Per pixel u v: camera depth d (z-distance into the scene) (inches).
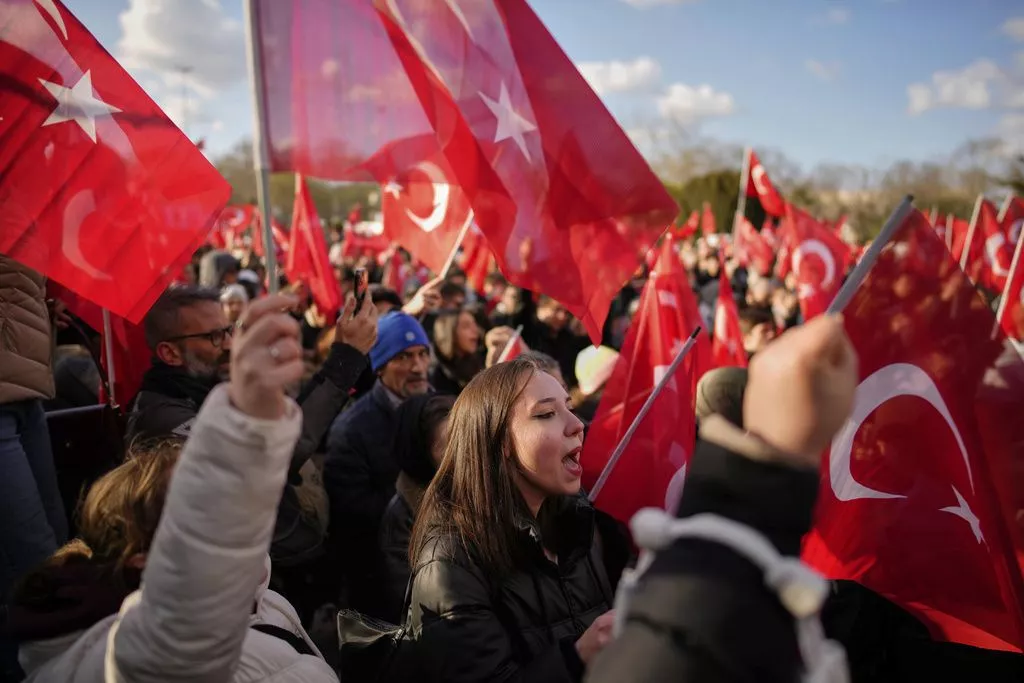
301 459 96.2
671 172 1396.4
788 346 35.5
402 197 142.5
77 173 92.0
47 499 113.4
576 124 102.7
